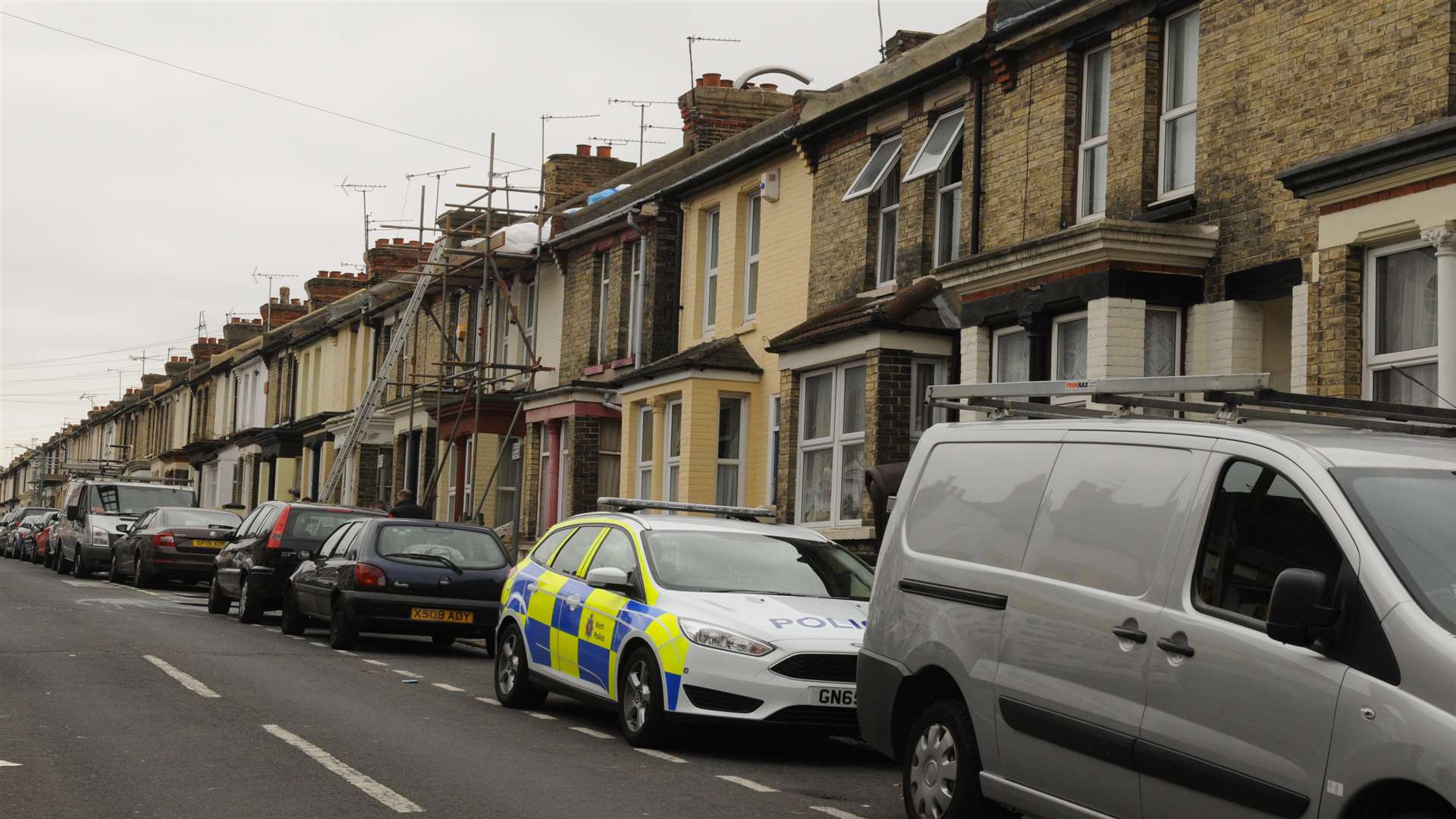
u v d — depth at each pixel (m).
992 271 16.11
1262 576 5.98
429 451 35.59
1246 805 5.75
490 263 31.70
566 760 9.86
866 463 18.80
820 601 10.88
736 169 23.95
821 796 8.95
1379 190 12.04
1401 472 5.95
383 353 43.59
